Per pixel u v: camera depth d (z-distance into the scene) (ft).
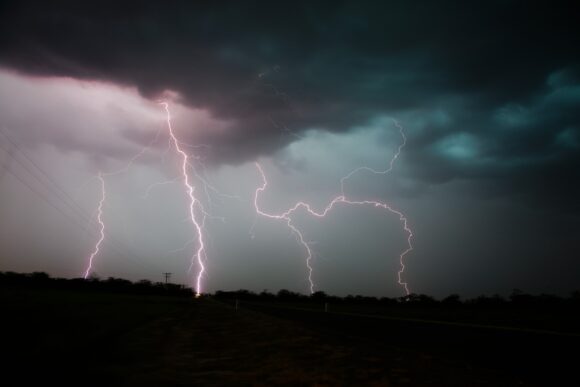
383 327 78.43
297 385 33.01
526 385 30.94
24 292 179.32
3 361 37.65
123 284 363.15
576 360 38.88
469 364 39.22
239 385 33.30
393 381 33.42
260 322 101.35
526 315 136.46
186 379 35.45
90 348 50.29
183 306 206.49
